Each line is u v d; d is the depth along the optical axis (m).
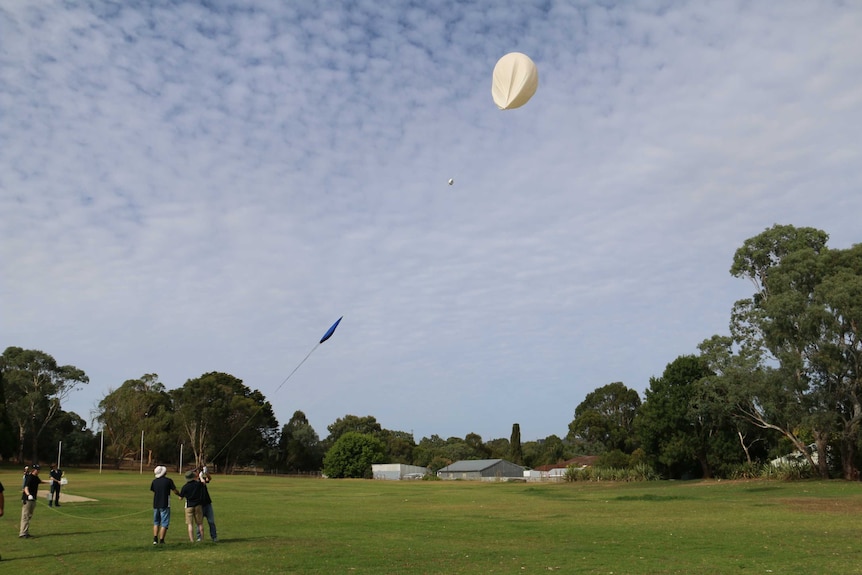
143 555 17.11
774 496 45.50
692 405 73.44
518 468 126.94
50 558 16.59
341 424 166.50
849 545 19.72
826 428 58.19
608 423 130.88
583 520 29.78
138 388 142.62
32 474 21.55
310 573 14.41
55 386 130.50
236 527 25.75
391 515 33.16
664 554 17.80
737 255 69.88
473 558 16.94
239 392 140.00
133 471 120.25
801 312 58.81
